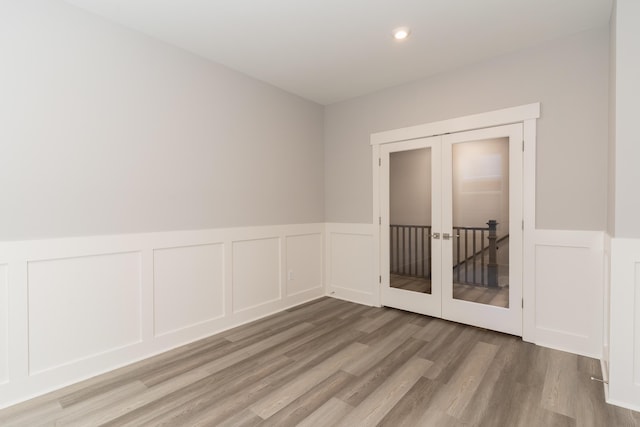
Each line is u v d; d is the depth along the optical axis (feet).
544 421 5.71
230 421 5.76
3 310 6.29
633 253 6.08
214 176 9.93
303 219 13.07
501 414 5.91
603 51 8.01
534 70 8.97
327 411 6.03
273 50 9.26
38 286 6.70
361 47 9.11
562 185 8.57
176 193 9.00
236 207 10.56
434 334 9.64
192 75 9.36
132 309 8.11
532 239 8.99
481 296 10.07
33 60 6.60
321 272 13.88
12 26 6.36
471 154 10.17
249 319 10.92
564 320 8.54
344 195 13.46
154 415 5.94
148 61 8.41
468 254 10.31
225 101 10.22
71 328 7.13
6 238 6.32
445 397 6.45
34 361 6.63
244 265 10.83
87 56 7.34
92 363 7.39
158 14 7.50
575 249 8.38
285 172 12.28
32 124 6.61
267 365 7.82
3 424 5.72
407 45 8.99
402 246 11.84
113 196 7.78
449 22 7.89
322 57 9.69
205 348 8.82
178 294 9.05
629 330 6.13
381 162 12.26
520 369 7.52
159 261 8.65
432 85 10.89
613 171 6.43
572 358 8.04
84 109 7.30
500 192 9.62
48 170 6.82
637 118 6.01
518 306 9.31
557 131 8.63
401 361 7.97
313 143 13.52
